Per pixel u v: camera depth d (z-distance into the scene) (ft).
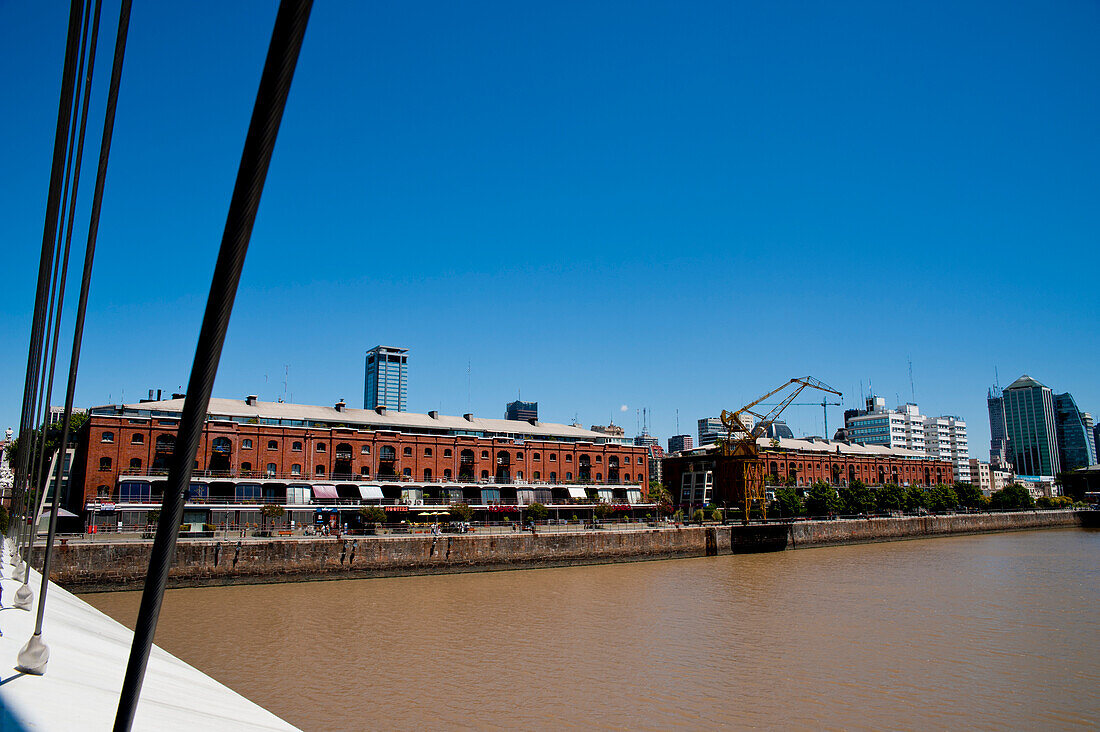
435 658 110.11
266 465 265.75
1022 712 89.15
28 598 55.11
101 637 56.70
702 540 278.87
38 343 52.80
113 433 234.58
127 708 14.56
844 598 168.76
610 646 119.03
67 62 27.48
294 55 9.91
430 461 305.53
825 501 399.44
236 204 11.03
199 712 40.78
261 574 181.98
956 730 83.56
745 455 362.94
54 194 35.76
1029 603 161.79
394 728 81.56
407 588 180.96
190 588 172.35
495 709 88.22
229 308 12.02
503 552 223.92
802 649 118.21
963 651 117.29
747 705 90.84
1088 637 127.34
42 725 29.58
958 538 378.12
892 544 342.03
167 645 115.14
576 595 172.14
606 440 378.32
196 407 12.96
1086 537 376.27
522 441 335.06
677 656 113.09
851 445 583.58
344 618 139.13
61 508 230.48
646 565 245.45
